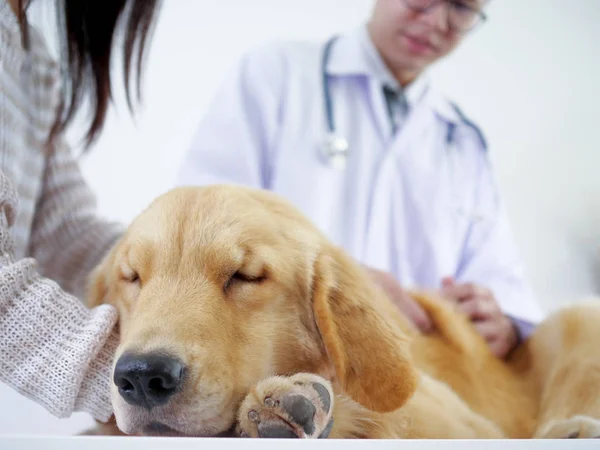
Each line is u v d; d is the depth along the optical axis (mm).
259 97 1890
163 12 1885
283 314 997
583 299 1465
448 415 1080
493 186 2025
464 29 1871
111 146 1787
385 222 1925
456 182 2006
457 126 2049
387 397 994
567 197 2070
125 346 849
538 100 2084
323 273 1044
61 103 1377
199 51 1896
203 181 1789
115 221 1531
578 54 2094
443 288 1571
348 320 1024
